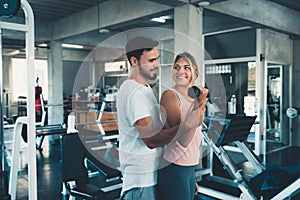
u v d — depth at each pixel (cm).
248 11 468
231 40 593
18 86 1130
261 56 551
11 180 180
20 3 130
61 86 741
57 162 490
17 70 1128
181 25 395
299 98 622
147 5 454
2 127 163
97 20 559
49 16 654
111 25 529
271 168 264
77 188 221
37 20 695
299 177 243
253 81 568
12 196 180
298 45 625
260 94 556
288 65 631
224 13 426
